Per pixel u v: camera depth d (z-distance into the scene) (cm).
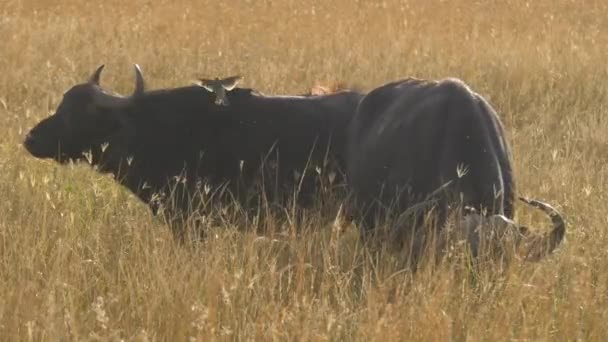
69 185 3191
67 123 2994
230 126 2927
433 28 6981
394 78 5319
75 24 6581
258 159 2888
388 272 2417
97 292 2444
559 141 4159
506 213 2428
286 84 5072
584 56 5781
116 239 2775
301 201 2859
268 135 2889
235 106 2942
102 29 6638
